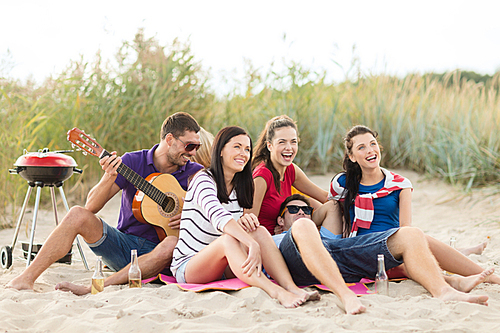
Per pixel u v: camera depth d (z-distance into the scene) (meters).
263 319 2.48
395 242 3.04
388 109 8.40
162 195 3.57
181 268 3.22
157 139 7.39
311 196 4.35
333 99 8.68
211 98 8.26
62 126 7.13
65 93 7.58
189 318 2.51
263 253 3.06
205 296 2.83
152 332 2.35
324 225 3.83
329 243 3.22
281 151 3.92
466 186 7.15
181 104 7.75
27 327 2.46
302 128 8.19
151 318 2.46
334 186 3.82
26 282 3.10
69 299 2.83
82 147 3.42
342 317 2.48
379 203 3.58
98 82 7.64
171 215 3.61
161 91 7.55
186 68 7.95
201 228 3.24
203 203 3.13
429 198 6.95
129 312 2.48
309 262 2.82
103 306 2.73
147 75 7.75
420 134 7.99
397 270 3.33
